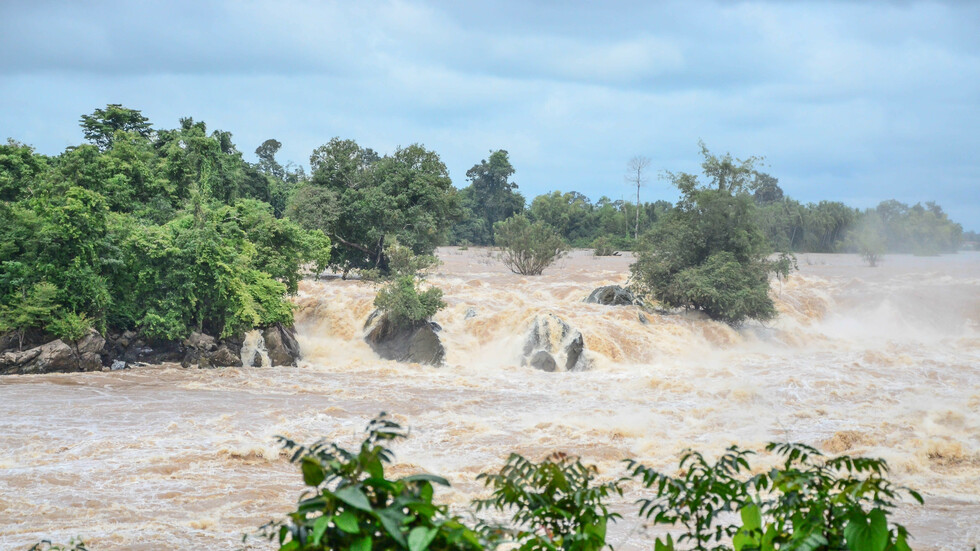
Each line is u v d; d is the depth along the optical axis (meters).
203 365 34.72
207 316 36.41
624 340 39.62
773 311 44.53
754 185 46.28
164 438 21.86
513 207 145.50
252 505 16.05
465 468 19.20
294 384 31.73
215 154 47.97
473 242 138.62
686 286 44.12
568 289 50.69
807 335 44.34
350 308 42.03
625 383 33.38
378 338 39.38
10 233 33.34
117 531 14.10
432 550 2.75
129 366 33.94
